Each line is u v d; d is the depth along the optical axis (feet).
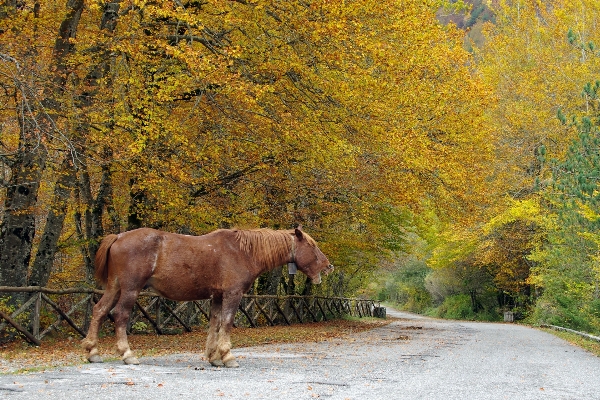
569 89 102.32
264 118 51.88
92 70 49.83
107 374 25.85
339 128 53.36
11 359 33.91
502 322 150.92
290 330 72.02
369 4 49.80
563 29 111.04
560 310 97.86
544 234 105.60
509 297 174.09
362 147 56.90
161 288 31.42
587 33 106.42
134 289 30.73
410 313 218.18
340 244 82.28
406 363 36.06
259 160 55.16
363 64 53.26
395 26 51.85
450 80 70.23
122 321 30.53
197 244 31.81
